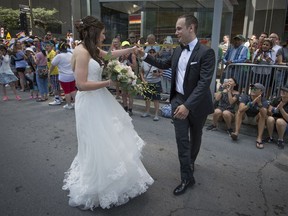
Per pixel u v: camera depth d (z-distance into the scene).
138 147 2.58
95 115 2.30
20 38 11.00
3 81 6.70
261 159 3.48
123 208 2.40
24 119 5.15
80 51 2.21
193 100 2.30
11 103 6.57
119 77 2.39
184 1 5.76
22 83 8.13
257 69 4.50
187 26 2.37
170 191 2.69
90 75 2.28
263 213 2.38
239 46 5.35
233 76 4.76
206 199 2.56
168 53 5.50
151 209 2.39
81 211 2.35
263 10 11.16
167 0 5.97
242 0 11.51
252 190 2.74
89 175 2.33
